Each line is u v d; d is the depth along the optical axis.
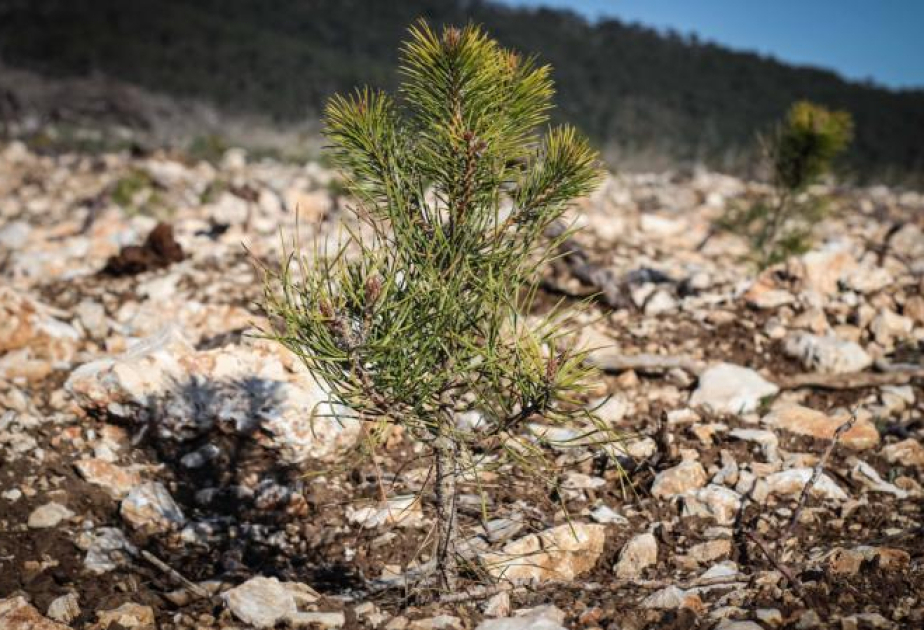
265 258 1.39
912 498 0.75
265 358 0.88
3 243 1.56
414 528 0.74
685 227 1.66
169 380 0.86
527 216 0.58
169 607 0.65
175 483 0.83
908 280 1.23
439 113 0.55
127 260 1.32
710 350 1.04
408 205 0.57
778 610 0.57
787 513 0.72
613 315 1.14
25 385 0.97
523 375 0.53
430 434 0.59
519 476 0.78
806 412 0.88
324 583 0.69
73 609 0.63
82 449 0.85
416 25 0.54
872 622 0.55
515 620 0.57
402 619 0.58
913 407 0.93
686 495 0.75
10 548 0.71
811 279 1.19
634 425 0.89
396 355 0.53
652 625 0.57
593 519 0.73
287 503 0.79
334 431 0.85
